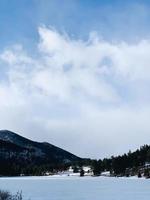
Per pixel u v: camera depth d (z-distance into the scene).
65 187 126.38
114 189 113.44
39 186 133.38
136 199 75.81
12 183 166.00
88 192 97.94
